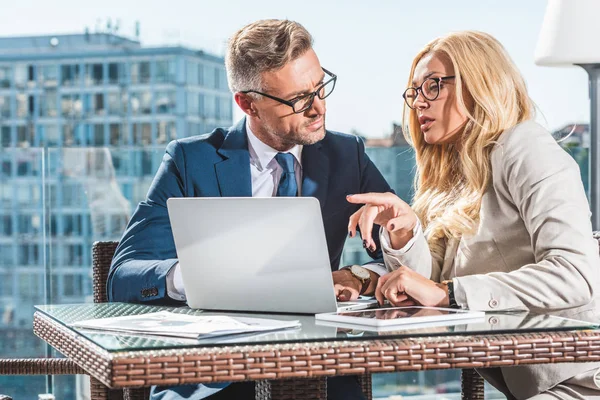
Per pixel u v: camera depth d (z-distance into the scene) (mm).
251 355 1200
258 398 1351
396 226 1737
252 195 2051
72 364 1939
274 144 2045
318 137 1971
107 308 1717
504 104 1881
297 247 1552
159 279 1779
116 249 2000
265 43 1914
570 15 3154
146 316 1516
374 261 1995
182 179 2018
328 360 1219
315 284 1564
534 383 1656
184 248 1645
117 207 3906
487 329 1323
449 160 2016
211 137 2092
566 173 1734
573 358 1305
